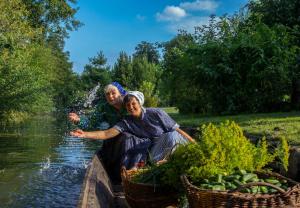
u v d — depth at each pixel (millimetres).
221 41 16984
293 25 17938
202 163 3959
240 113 15883
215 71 15914
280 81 15180
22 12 26375
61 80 58031
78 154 13773
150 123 5832
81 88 59312
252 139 8672
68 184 9438
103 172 5547
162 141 5770
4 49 24750
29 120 29203
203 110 18453
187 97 18969
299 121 10398
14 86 23438
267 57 15531
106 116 7109
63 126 24469
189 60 17016
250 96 15680
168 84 19188
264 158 4262
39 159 12672
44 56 42969
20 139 17859
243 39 15938
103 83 59906
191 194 3605
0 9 23672
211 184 3672
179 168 4281
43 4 39219
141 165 5742
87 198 3752
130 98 5762
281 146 4512
